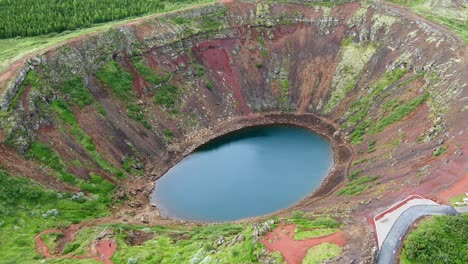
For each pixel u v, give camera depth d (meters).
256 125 101.38
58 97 83.88
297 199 75.00
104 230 61.47
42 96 81.19
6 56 87.06
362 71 102.44
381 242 45.56
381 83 96.19
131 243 60.28
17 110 75.88
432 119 76.19
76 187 74.25
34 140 75.62
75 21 105.94
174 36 106.12
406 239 45.00
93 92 89.81
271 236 49.38
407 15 104.81
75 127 82.25
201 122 99.56
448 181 56.00
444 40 90.25
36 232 62.28
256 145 93.94
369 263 43.06
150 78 98.62
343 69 105.38
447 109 74.44
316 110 102.12
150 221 70.44
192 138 95.75
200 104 102.00
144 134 90.81
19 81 79.25
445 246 43.31
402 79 92.69
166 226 68.44
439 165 60.72
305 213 62.28
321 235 48.31
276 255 46.03
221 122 101.31
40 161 74.06
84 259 55.41
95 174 78.06
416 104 82.94
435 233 44.50
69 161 77.00
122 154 84.94
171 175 85.00
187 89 102.69
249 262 46.53
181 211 74.12
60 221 66.12
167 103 98.00
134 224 67.88
